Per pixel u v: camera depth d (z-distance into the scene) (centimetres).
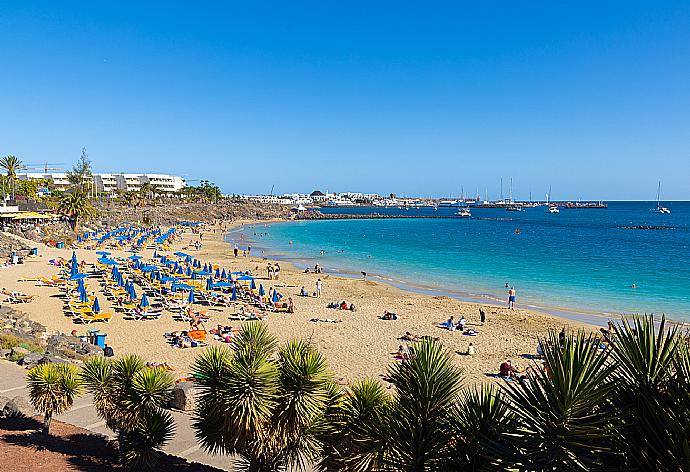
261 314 3538
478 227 15138
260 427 884
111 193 17462
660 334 553
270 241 10156
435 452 668
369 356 2598
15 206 8456
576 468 505
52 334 2761
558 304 4038
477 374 2312
